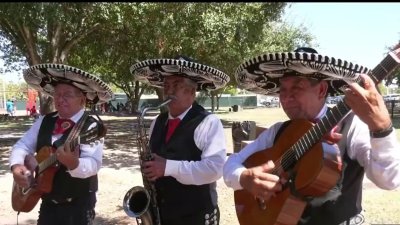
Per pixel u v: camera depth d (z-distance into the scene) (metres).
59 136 3.12
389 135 1.77
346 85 2.08
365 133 1.98
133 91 34.44
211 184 2.99
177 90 2.93
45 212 3.12
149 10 9.17
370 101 1.71
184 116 2.95
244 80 2.57
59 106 3.16
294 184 2.06
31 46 10.81
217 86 3.19
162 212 2.91
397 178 1.83
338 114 1.92
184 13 9.46
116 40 13.07
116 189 6.84
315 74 2.08
